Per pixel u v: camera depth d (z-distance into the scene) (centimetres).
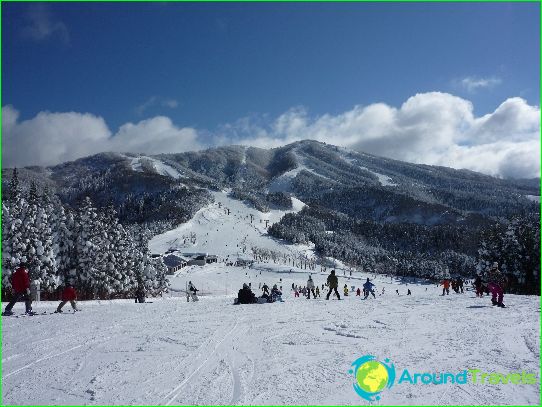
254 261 18900
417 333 1117
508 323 1228
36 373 797
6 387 718
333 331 1182
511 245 4688
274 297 2439
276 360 865
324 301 2139
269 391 674
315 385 697
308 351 940
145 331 1221
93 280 4931
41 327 1295
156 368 821
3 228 4112
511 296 2277
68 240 4894
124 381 742
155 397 659
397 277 18338
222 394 666
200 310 1747
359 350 932
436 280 17088
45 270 4341
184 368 820
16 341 1085
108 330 1241
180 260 16300
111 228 5612
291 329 1227
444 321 1312
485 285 2452
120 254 5553
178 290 9681
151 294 6412
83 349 991
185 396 661
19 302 1992
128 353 948
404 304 1866
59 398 662
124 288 5550
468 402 603
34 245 4306
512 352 865
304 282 13612
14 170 4547
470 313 1489
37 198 5153
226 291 9738
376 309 1678
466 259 19050
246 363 849
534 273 4594
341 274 17350
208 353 942
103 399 654
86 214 5034
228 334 1164
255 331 1204
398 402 611
